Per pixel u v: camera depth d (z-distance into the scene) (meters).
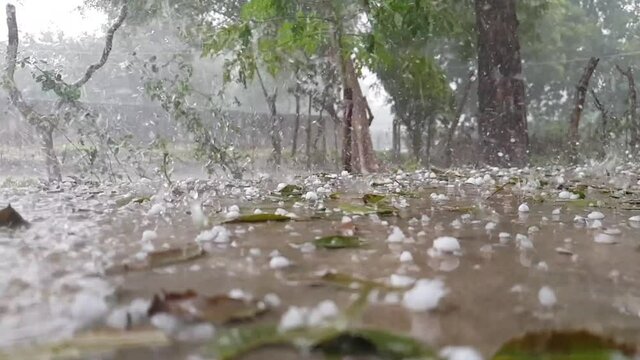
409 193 3.10
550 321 0.87
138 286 1.08
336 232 1.73
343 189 3.48
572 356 0.71
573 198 2.79
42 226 1.91
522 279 1.14
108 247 1.50
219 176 5.37
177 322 0.83
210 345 0.75
